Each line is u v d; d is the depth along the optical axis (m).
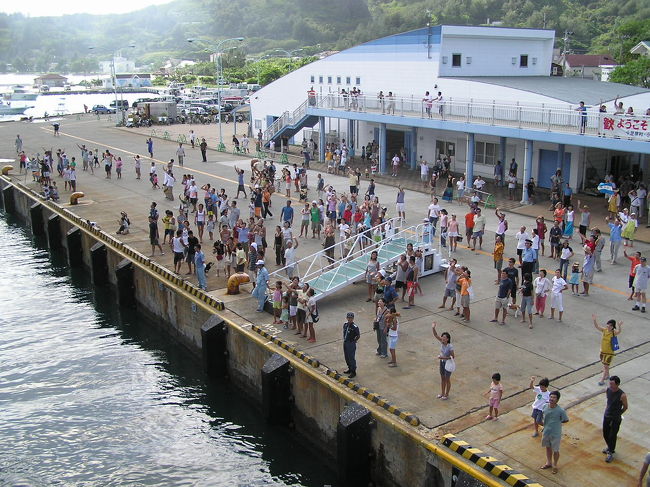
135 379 21.88
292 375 17.86
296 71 59.25
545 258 26.23
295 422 18.09
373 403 15.44
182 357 23.67
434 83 45.12
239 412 19.62
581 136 31.64
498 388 14.37
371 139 51.56
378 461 15.09
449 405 15.28
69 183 43.78
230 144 62.66
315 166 49.44
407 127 47.91
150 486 16.05
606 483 12.38
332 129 55.59
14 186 45.69
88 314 28.08
